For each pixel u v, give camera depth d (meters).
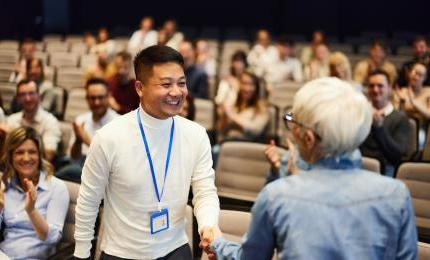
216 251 1.60
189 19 13.21
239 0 12.90
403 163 2.93
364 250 1.25
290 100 6.16
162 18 13.30
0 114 4.20
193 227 2.22
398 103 4.68
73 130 4.09
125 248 1.83
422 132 4.42
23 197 2.59
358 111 1.27
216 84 7.28
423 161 2.92
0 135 3.17
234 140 3.55
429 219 2.84
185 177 1.88
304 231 1.25
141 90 1.78
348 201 1.27
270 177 2.88
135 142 1.78
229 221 2.29
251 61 8.84
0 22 12.80
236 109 4.70
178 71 1.73
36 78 5.83
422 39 8.14
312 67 7.34
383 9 12.20
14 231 2.57
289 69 8.09
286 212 1.27
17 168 2.56
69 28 12.87
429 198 2.85
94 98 3.97
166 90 1.72
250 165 3.36
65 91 5.79
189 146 1.88
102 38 9.24
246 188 3.36
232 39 11.50
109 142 1.75
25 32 13.08
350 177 1.30
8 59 8.70
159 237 1.84
